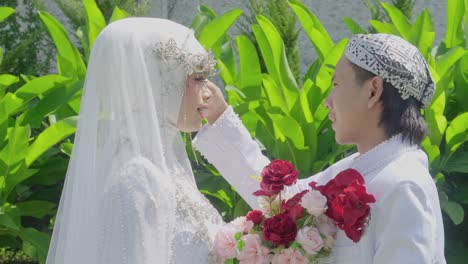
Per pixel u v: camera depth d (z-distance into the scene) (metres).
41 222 4.05
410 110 1.89
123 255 1.82
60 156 3.96
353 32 4.46
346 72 1.92
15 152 3.50
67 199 2.05
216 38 3.84
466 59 3.85
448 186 3.72
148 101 1.96
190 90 2.08
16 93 3.62
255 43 6.85
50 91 3.64
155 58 2.00
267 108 3.62
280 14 6.56
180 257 1.94
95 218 1.89
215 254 2.01
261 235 1.99
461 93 3.87
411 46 1.92
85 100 2.01
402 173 1.83
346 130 1.95
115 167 1.91
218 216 2.15
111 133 1.94
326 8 9.82
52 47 6.43
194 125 2.11
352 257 1.87
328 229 1.89
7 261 4.62
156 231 1.86
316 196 1.88
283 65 3.79
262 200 2.06
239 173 2.33
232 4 9.62
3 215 3.51
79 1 6.85
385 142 1.90
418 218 1.77
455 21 4.18
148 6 7.30
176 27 2.07
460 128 3.53
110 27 2.02
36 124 3.65
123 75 1.96
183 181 2.05
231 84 3.88
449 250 3.65
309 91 3.78
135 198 1.85
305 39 9.69
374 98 1.88
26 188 3.76
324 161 3.62
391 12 4.18
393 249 1.77
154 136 1.95
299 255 1.89
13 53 5.55
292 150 3.61
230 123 2.33
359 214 1.79
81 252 1.89
